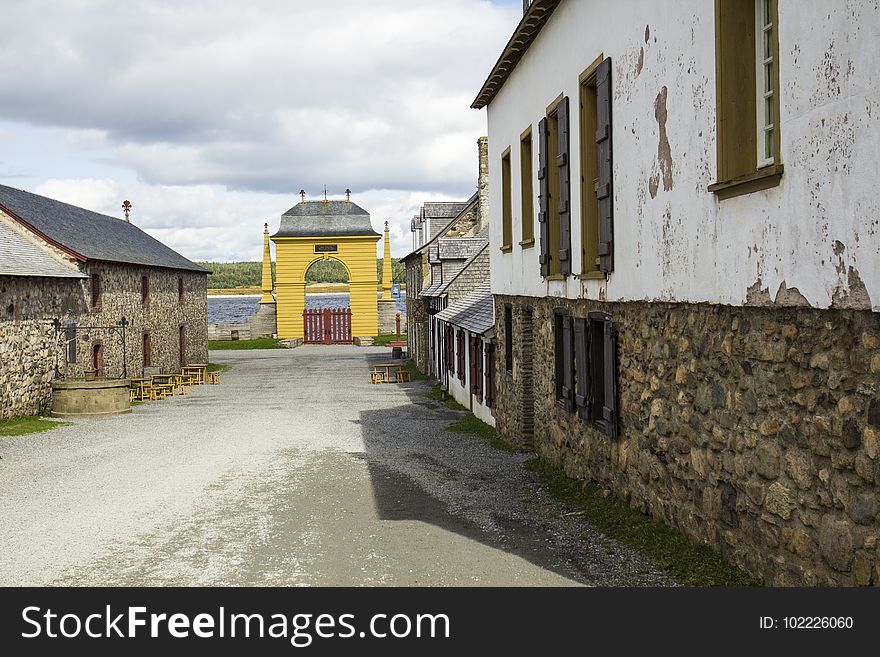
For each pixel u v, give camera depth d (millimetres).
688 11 6996
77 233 31891
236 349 59812
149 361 37000
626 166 8703
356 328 65688
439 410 23562
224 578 7359
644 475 8500
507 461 13711
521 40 13047
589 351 10281
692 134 6977
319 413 23344
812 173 5090
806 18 5098
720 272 6496
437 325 33406
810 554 5301
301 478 12664
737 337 6277
